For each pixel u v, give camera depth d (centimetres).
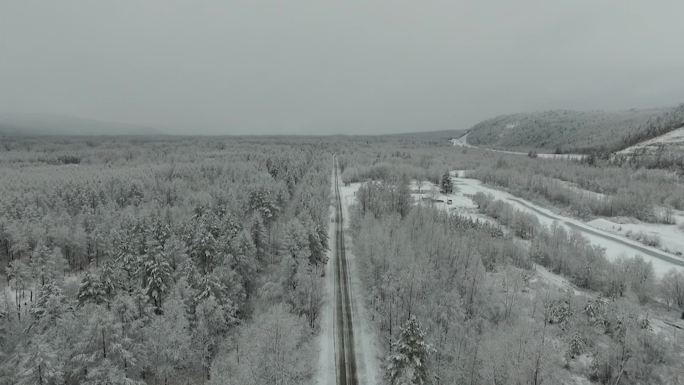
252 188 13088
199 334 5581
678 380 5269
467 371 5394
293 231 8406
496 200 15088
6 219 9388
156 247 6606
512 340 5075
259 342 5331
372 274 7850
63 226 9469
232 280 6669
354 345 6469
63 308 5416
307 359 5975
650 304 7788
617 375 5456
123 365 4778
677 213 13775
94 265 9388
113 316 4872
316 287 7444
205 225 8356
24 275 7544
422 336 4559
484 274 7731
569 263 9131
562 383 5188
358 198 14512
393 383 4506
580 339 5909
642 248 11125
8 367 4762
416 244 8781
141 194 13638
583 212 14512
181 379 5462
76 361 4659
